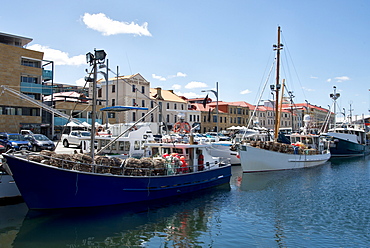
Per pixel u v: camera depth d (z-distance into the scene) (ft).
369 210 47.83
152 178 47.52
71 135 106.52
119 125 72.90
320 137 117.80
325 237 36.99
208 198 54.24
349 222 42.29
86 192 41.22
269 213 46.06
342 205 50.78
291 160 90.07
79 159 41.73
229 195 56.70
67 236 35.37
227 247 33.78
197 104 243.60
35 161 40.55
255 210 47.50
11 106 130.72
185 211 46.11
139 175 46.37
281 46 98.63
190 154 57.88
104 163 43.73
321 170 91.40
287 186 65.67
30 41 148.87
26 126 132.67
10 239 34.04
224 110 252.83
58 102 144.97
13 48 131.64
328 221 42.68
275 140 98.02
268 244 34.76
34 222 38.65
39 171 38.32
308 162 97.71
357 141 143.43
